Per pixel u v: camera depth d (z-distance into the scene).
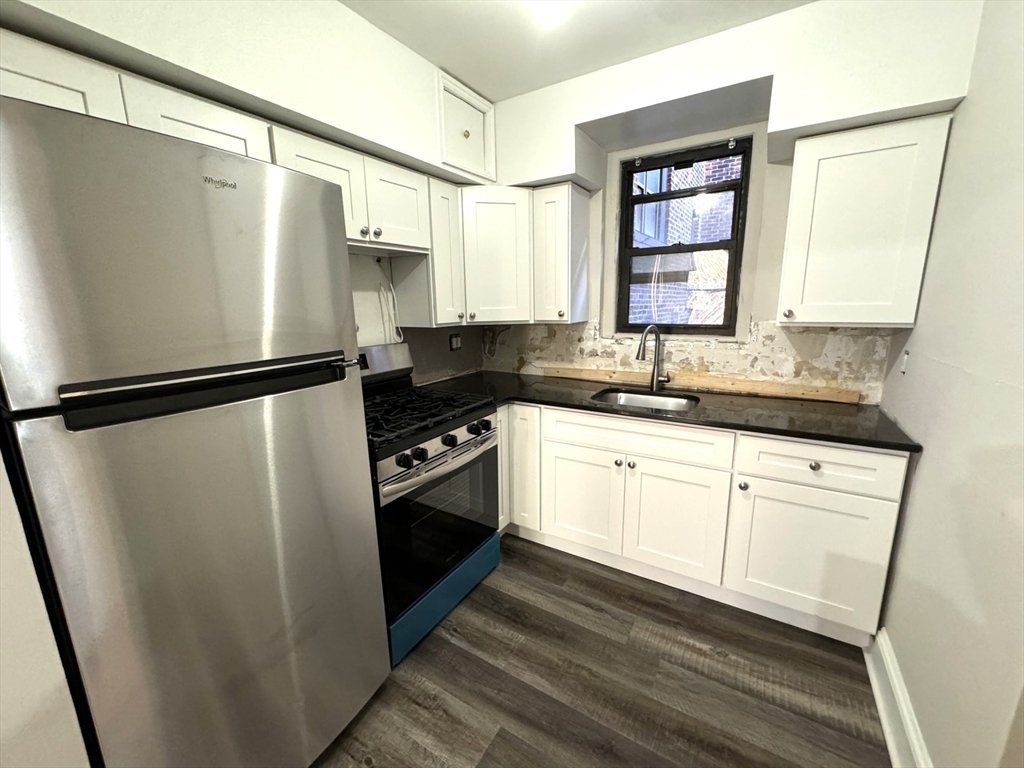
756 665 1.62
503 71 1.96
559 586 2.10
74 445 0.73
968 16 1.28
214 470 0.92
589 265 2.58
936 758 1.09
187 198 0.83
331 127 1.52
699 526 1.88
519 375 2.93
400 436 1.54
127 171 0.75
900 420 1.62
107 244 0.73
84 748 0.81
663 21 1.59
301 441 1.10
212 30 1.18
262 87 1.30
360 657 1.37
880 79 1.42
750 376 2.23
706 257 2.34
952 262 1.28
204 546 0.92
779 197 2.04
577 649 1.71
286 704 1.14
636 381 2.55
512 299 2.41
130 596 0.82
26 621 0.73
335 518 1.22
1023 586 0.83
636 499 2.02
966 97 1.30
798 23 1.52
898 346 1.74
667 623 1.84
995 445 0.97
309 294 1.09
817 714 1.42
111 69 1.06
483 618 1.89
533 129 2.17
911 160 1.46
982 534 0.99
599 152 2.36
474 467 2.01
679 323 2.46
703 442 1.80
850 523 1.56
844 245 1.59
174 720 0.91
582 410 2.08
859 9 1.42
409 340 2.53
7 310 0.65
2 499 0.69
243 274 0.93
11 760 0.73
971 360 1.10
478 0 1.49
